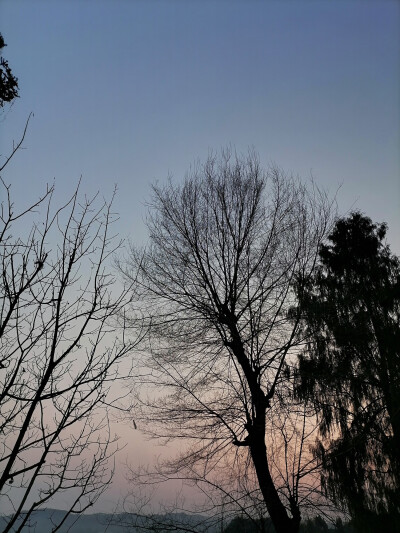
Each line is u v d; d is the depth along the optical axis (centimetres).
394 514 1455
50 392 414
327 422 1531
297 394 1369
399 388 1620
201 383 1431
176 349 1450
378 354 1748
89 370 427
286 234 1536
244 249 1509
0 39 570
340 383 1606
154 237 1577
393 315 1858
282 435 1237
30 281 409
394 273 1986
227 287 1480
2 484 349
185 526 1153
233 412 1361
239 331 1402
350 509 1419
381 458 1570
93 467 404
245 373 1362
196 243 1524
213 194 1597
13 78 563
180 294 1510
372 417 1533
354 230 2119
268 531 1159
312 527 1220
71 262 449
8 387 381
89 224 481
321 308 1638
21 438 366
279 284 1473
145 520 1140
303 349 1587
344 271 1958
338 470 1493
